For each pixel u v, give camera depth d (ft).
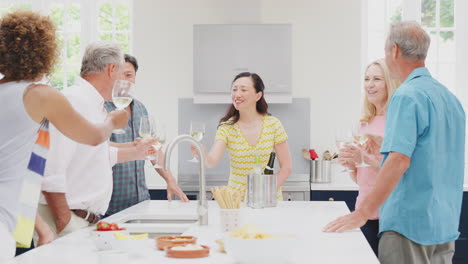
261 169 10.75
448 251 7.74
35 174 6.18
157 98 17.85
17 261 5.89
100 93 8.93
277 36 16.26
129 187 11.28
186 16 17.69
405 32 7.57
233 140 11.13
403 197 7.39
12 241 5.81
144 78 17.87
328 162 16.71
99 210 8.82
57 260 5.95
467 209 15.40
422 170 7.27
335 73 17.53
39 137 6.23
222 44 16.35
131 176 11.32
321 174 16.69
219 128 11.30
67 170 8.46
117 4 18.78
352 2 17.48
